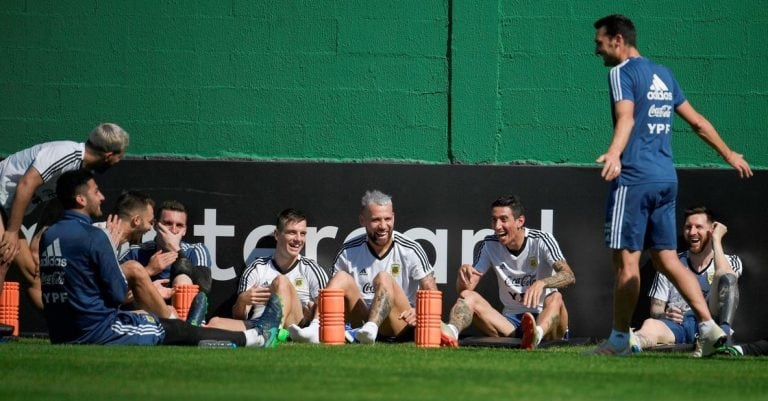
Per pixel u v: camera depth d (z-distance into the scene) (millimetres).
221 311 34312
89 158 26750
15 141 35375
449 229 34594
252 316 31906
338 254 33188
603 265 34531
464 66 35531
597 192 34594
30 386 16953
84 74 35500
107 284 24453
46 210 33594
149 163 34562
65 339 24781
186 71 35594
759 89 35656
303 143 35625
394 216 34625
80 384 17250
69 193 24578
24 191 26000
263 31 35688
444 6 35656
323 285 33188
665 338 30828
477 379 18484
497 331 31500
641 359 23062
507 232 32094
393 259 32844
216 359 21406
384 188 34688
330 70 35625
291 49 35656
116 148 26719
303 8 35656
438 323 28953
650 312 33250
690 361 22844
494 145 35469
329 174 34656
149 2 35594
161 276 32625
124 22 35562
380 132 35625
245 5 35625
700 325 23672
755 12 35688
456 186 34656
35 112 35406
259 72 35656
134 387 16875
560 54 35594
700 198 34625
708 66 35719
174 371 19156
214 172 34594
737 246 34531
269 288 31594
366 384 17562
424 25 35688
